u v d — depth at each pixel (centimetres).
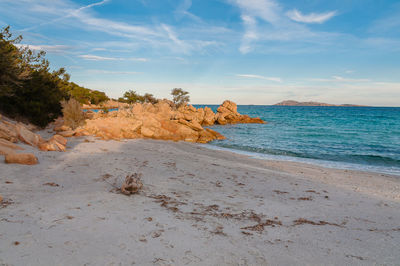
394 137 2930
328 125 4828
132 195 552
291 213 533
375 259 346
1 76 1493
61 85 2494
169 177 783
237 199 610
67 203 446
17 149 866
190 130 2406
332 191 805
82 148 1162
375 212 603
